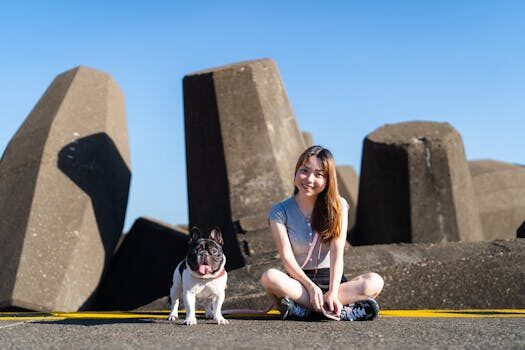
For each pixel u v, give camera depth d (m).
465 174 12.02
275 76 11.67
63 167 10.61
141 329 5.09
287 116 11.70
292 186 10.96
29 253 9.39
